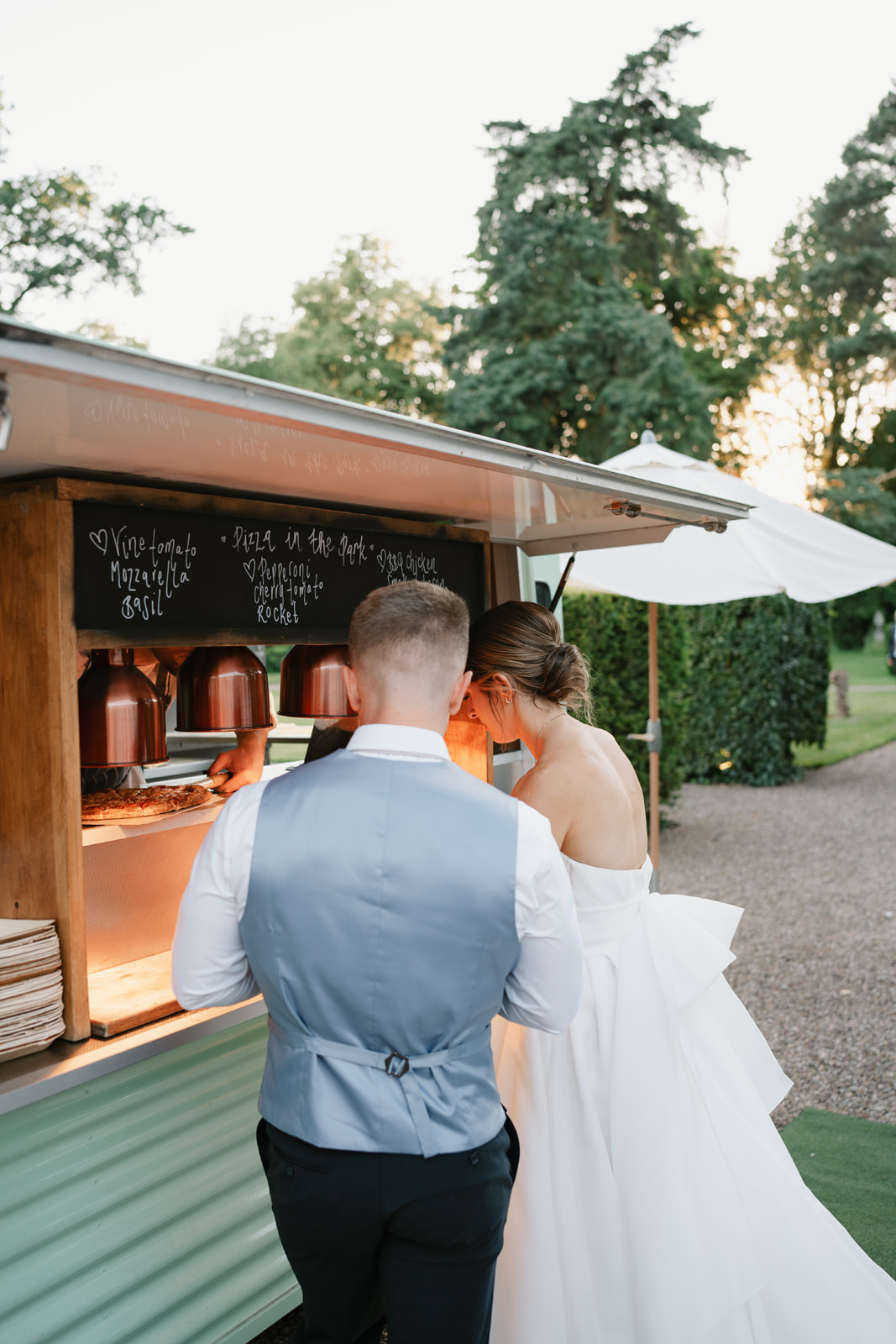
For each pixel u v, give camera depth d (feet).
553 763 7.07
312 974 4.63
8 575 6.22
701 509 8.36
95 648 6.39
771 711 35.65
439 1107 4.66
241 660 7.27
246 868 4.74
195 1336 6.95
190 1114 6.86
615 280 62.85
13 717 6.25
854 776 38.06
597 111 67.21
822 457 96.37
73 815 6.10
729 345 81.76
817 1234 6.97
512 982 5.00
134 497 6.35
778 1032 14.78
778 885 23.24
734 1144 6.99
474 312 64.49
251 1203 7.34
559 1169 6.70
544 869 4.75
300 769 5.08
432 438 5.37
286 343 85.20
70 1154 6.09
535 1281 6.53
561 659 7.20
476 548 9.47
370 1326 5.22
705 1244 6.48
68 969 6.15
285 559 7.51
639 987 6.84
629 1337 6.43
